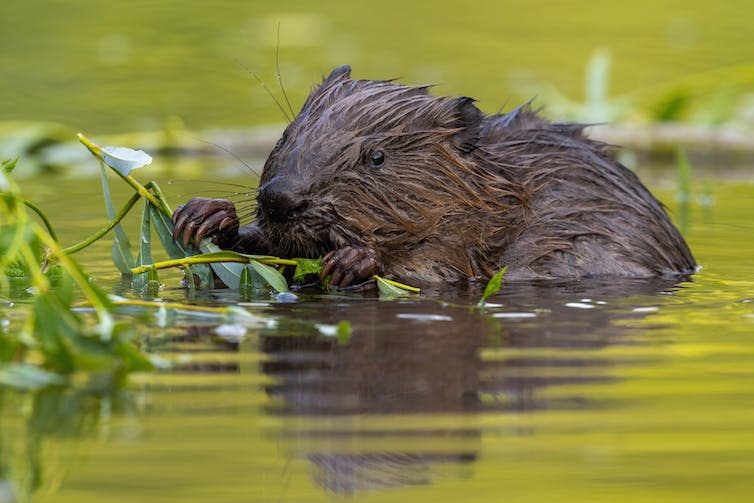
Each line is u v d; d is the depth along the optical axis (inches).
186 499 197.3
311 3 1116.5
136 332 293.1
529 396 247.8
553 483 207.5
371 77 855.7
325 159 374.3
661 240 413.7
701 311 331.6
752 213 554.3
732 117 835.4
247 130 740.0
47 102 798.5
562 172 413.7
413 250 386.9
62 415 234.5
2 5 1031.0
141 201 562.3
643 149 768.9
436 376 258.7
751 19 1045.2
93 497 197.2
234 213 371.2
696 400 248.8
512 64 913.5
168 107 800.3
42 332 258.4
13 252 282.2
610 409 241.6
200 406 239.5
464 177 393.7
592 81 787.4
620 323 314.0
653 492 205.2
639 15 1066.1
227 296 349.7
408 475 207.9
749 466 215.8
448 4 1127.6
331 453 216.1
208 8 1071.6
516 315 321.1
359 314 319.3
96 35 984.9
